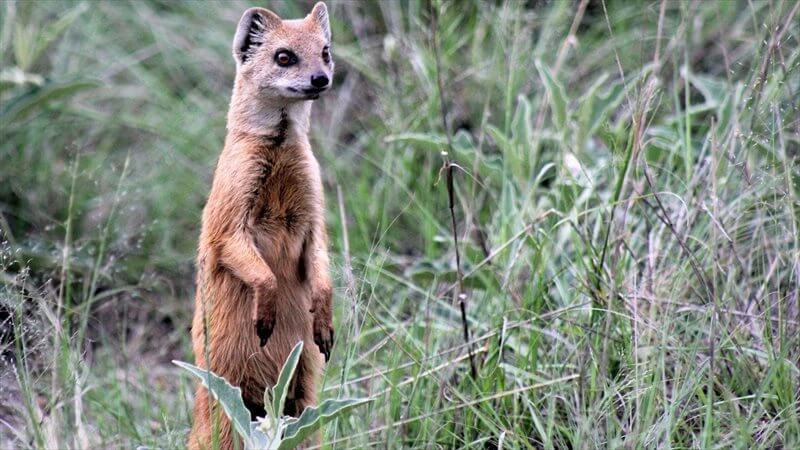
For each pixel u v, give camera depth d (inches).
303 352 336.5
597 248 369.1
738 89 388.8
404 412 326.0
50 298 404.8
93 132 510.6
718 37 502.6
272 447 273.3
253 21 334.6
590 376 331.9
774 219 346.9
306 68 325.7
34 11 540.4
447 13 531.8
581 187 402.6
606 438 311.4
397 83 504.1
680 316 342.0
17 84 470.6
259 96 327.9
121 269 430.9
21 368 322.7
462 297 346.9
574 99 491.8
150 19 551.8
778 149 381.4
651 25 520.1
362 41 549.0
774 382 306.0
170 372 413.7
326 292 325.1
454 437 323.3
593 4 552.7
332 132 516.4
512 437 318.3
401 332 372.2
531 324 351.9
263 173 325.7
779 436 298.4
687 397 316.5
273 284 312.5
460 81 514.0
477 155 401.1
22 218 475.2
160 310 440.5
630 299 347.6
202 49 545.0
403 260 432.5
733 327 332.5
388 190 464.8
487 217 456.1
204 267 327.6
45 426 312.3
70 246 412.2
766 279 335.9
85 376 339.6
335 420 326.0
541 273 360.2
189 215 486.9
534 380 343.3
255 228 328.2
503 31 483.2
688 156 379.9
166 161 502.3
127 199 478.9
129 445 337.1
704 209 343.0
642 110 367.2
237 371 329.7
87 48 541.6
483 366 350.6
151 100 528.7
